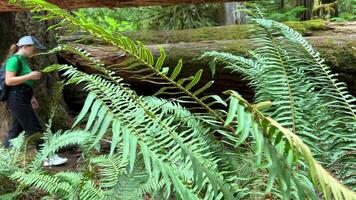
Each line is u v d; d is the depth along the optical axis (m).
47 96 5.26
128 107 1.59
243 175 1.93
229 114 1.13
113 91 1.63
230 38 5.56
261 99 2.23
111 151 1.30
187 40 5.70
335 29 5.41
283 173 1.20
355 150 2.10
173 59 4.98
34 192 3.13
